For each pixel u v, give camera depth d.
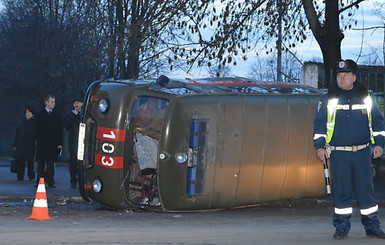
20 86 45.38
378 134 6.85
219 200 11.74
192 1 18.88
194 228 8.30
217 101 11.58
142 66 30.56
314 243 6.27
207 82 12.48
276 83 13.53
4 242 6.00
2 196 13.48
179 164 11.31
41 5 43.53
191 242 6.29
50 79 43.72
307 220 10.20
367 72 18.11
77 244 5.94
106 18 25.03
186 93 11.47
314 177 12.91
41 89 44.06
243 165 11.87
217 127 11.52
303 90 13.12
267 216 11.00
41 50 43.50
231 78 13.24
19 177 17.64
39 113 15.43
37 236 6.56
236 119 11.73
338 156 6.87
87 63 39.56
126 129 11.61
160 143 11.34
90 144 12.09
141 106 11.73
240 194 11.96
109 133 11.64
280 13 20.08
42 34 43.59
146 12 22.19
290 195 12.75
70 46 41.22
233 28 19.31
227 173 11.70
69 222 9.02
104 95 11.88
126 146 11.64
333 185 6.92
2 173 20.89
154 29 19.16
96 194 11.96
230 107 11.68
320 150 6.92
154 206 11.66
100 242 6.14
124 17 25.42
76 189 15.27
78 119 15.41
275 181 12.41
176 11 18.77
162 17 19.06
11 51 45.22
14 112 48.84
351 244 6.18
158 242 6.25
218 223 9.48
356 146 6.83
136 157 11.77
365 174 6.84
